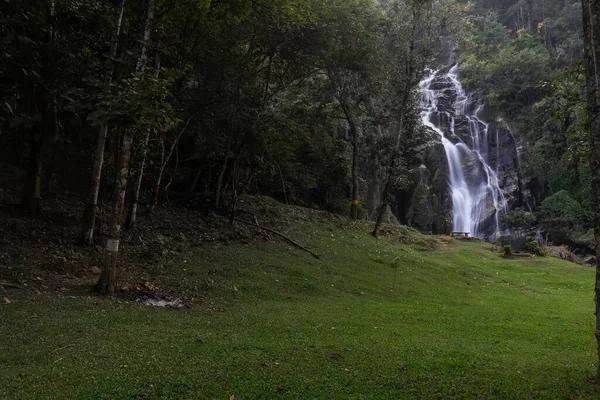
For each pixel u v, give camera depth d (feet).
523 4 209.87
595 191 16.58
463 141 139.95
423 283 47.91
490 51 167.94
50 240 35.17
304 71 66.18
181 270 36.45
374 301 36.78
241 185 68.90
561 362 20.16
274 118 54.44
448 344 22.67
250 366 16.26
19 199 42.24
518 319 33.88
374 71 68.08
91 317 22.11
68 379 14.12
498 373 17.46
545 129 133.28
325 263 48.24
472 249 77.36
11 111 21.62
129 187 54.60
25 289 25.90
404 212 111.55
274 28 50.24
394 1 73.67
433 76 172.55
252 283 36.32
